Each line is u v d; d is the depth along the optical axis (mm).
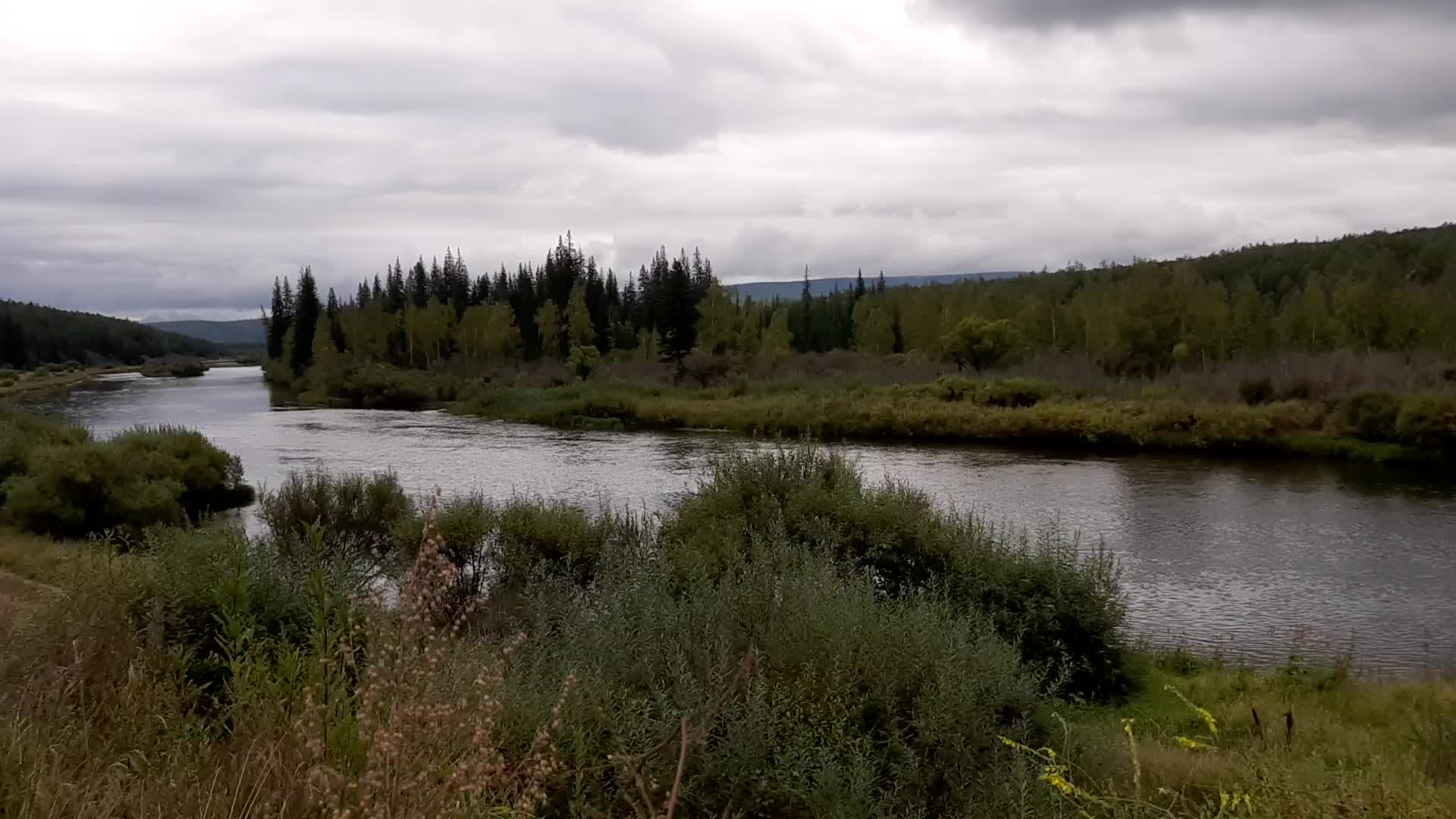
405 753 2834
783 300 120938
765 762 4777
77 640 4266
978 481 25562
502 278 109125
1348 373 36188
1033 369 50219
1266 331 50062
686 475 25031
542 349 83875
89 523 17328
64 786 2855
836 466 11711
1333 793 4512
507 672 4840
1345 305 49344
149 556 6312
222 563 5754
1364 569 16078
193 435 22234
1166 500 22672
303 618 5469
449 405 54812
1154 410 34781
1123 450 33000
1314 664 11070
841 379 49719
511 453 30844
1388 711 8828
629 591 7047
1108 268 93812
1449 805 4848
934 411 37562
